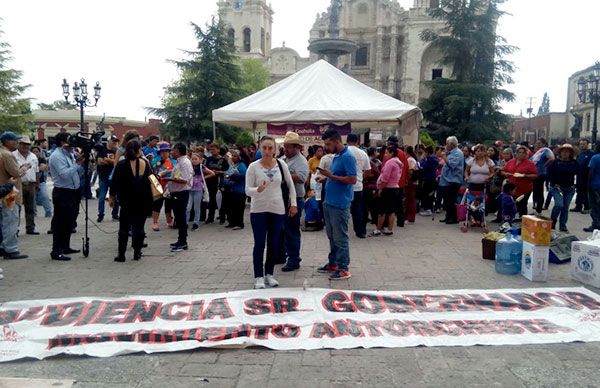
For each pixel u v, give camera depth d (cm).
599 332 454
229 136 3506
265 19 7350
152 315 480
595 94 2055
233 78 3662
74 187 733
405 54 5850
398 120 1217
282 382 364
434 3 5741
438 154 1361
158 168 1012
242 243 862
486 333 450
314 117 1060
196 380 367
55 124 4025
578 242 620
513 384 361
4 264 699
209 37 3553
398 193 947
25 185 921
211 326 457
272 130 1255
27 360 400
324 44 1772
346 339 436
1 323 462
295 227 662
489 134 2934
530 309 507
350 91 1159
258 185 574
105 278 624
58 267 682
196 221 1018
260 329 449
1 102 3616
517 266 657
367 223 1105
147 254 770
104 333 439
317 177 935
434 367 388
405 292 554
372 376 373
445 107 3022
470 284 605
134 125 4366
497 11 3058
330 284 600
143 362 397
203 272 657
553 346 427
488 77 3102
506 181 1068
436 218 1202
